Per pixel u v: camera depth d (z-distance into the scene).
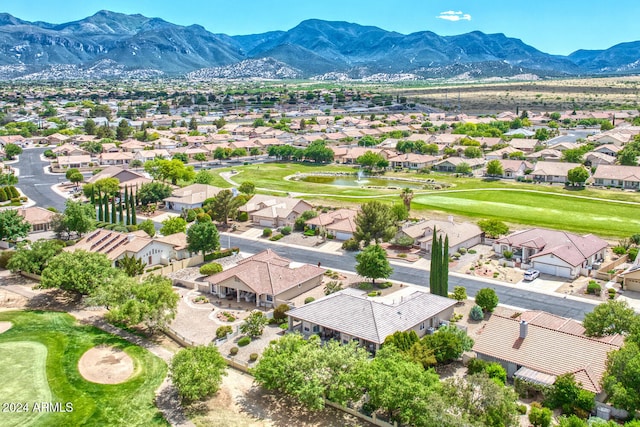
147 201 160.50
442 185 184.50
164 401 60.41
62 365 68.31
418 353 63.16
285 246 121.81
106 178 173.25
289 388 56.97
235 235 131.38
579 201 155.12
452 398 50.78
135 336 77.38
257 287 88.25
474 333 76.12
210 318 83.56
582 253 102.44
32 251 100.62
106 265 90.75
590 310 83.75
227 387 63.22
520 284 95.88
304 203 142.62
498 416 49.03
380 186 186.25
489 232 120.62
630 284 91.88
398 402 52.38
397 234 121.44
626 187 171.75
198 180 179.25
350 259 112.06
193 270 106.19
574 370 57.94
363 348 61.91
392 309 73.06
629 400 51.53
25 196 173.12
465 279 98.69
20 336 76.56
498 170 195.12
